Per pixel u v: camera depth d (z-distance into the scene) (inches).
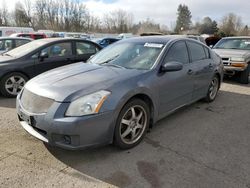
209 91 217.6
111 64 158.7
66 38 268.7
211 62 211.0
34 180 107.9
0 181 106.5
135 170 116.8
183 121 177.8
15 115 181.0
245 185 107.8
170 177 112.3
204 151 135.5
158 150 135.1
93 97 116.3
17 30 836.6
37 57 243.0
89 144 116.1
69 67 156.9
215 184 108.1
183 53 177.3
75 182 107.6
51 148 133.4
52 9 2265.0
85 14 2415.1
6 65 225.1
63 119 111.4
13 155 126.1
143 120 141.3
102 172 114.8
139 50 165.2
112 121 120.1
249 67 307.1
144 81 137.5
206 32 2819.9
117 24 2608.3
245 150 137.6
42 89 122.5
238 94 259.9
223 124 174.1
